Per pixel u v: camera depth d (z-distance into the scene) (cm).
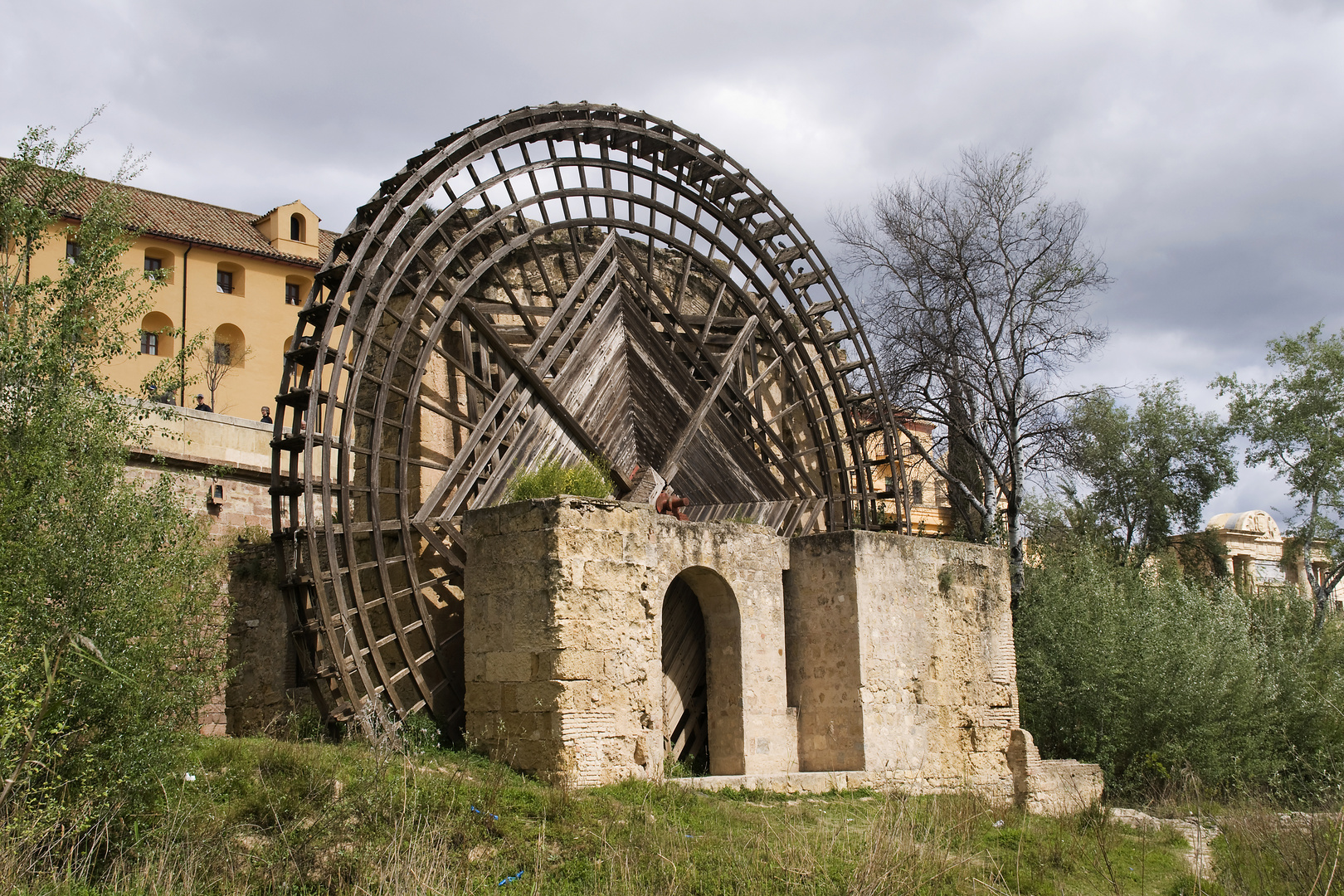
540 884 1002
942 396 2844
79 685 988
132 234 1344
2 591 996
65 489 1068
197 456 2191
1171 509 3588
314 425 1558
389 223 1717
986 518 2722
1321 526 3303
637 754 1426
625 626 1443
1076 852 1359
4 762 918
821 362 2519
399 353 1728
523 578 1416
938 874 1115
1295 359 3409
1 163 1316
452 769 1300
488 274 1878
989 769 1983
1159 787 2209
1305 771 2358
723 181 2244
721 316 2220
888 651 1842
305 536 1552
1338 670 2594
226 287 3988
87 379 1202
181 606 1106
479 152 1812
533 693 1379
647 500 1941
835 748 1784
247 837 1027
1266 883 1198
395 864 959
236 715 1792
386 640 1580
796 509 2264
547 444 1856
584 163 2002
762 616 1789
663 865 1052
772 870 1080
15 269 1255
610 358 1970
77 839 964
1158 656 2328
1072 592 2508
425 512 1669
